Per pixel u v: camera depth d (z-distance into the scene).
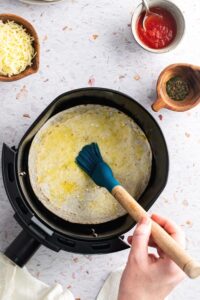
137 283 0.68
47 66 0.84
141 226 0.66
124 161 0.81
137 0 0.85
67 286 0.85
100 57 0.85
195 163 0.86
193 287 0.87
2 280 0.82
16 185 0.72
